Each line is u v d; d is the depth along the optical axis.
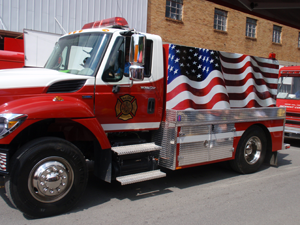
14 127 3.17
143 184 5.00
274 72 6.50
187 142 4.66
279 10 8.66
